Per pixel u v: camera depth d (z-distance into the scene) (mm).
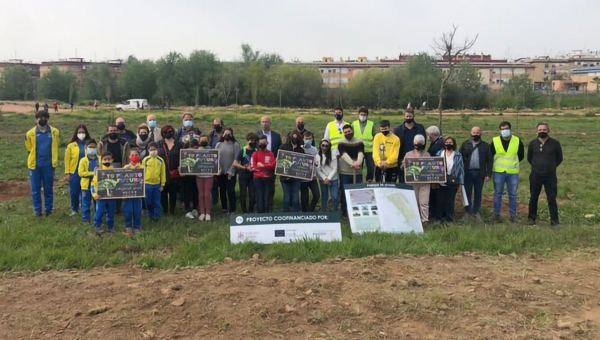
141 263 7398
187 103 84000
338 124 10742
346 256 7742
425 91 73875
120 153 10352
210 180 10172
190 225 9672
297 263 7445
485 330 5383
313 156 10102
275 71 83375
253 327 5375
